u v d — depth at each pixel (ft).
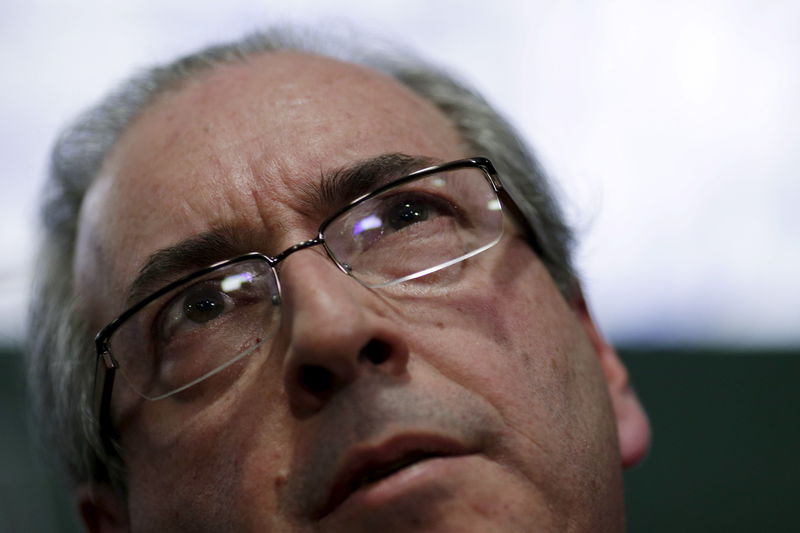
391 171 2.97
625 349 6.34
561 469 2.67
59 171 4.04
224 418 2.73
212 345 2.81
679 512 5.97
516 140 3.78
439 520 2.36
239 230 2.86
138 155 3.28
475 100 3.78
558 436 2.72
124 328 2.97
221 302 2.84
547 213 3.63
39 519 5.67
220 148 3.05
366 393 2.45
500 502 2.47
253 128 3.09
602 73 6.51
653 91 6.48
